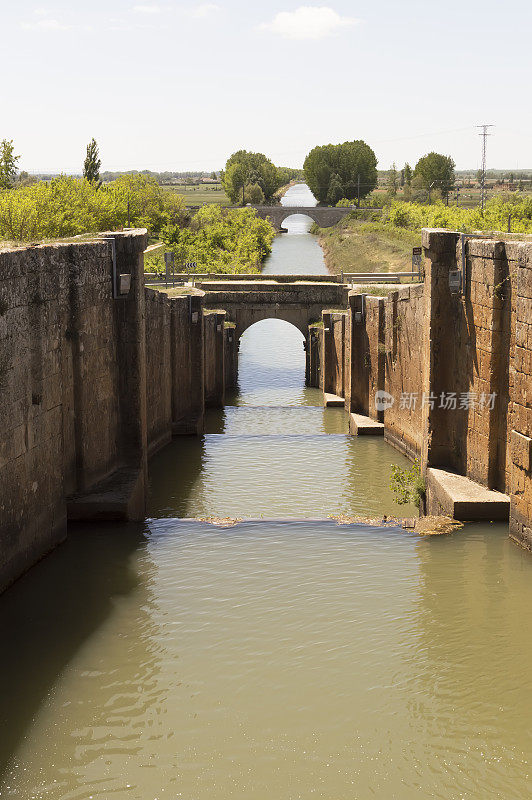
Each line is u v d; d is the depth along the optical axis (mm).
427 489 20281
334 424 34375
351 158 166250
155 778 9695
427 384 20469
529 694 11375
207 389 37688
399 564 15602
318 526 17734
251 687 11516
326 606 13922
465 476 19453
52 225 48688
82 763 9953
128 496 17891
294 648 12555
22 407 14289
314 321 47312
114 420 19562
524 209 70125
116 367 19594
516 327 15719
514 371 15898
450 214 88688
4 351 13484
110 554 16000
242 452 27703
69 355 17234
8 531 14055
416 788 9547
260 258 92312
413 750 10188
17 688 11469
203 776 9727
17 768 9859
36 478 15094
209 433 32094
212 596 14266
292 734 10516
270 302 47281
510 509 16516
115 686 11539
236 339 47188
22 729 10594
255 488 23422
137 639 12781
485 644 12672
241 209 119312
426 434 20797
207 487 23516
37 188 53344
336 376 40406
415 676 11781
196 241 79875
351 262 85625
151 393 26500
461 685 11594
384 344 29844
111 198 64688
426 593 14375
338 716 10898
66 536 16688
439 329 20094
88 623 13242
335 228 130250
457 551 16078
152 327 26266
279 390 45469
